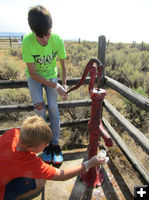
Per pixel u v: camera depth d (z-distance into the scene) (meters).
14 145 1.25
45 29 1.40
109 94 4.78
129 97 1.76
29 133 1.10
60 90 1.78
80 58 9.62
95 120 1.54
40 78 1.74
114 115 2.15
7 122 3.38
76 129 3.01
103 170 2.04
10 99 3.97
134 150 2.71
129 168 2.28
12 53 11.02
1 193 1.24
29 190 1.35
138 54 9.55
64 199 1.69
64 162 2.16
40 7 1.40
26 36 1.66
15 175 1.18
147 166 2.39
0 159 1.18
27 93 4.11
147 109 1.48
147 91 5.36
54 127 2.11
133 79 5.86
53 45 1.79
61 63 2.04
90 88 1.51
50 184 1.84
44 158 2.08
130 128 1.84
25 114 3.50
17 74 6.37
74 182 1.86
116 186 1.84
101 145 2.53
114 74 6.52
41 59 1.79
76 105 2.42
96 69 1.45
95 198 1.70
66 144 2.60
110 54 8.86
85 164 1.30
